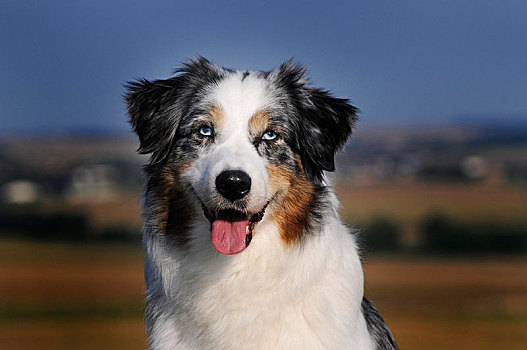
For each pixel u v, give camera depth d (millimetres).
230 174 4203
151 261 4730
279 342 4465
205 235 4539
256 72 5027
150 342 4695
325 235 4590
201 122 4625
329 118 5031
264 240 4539
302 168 4758
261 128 4617
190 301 4539
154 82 5051
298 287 4457
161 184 4711
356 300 4617
